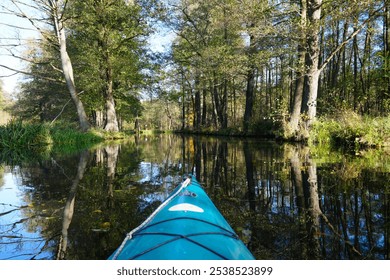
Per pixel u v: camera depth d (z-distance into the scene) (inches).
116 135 798.5
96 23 681.6
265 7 489.4
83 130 669.9
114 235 121.8
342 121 413.1
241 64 657.6
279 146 465.7
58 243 114.1
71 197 179.6
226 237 86.3
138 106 1069.8
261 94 1256.2
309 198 170.4
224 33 906.7
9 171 267.9
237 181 221.3
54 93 1045.8
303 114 486.3
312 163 280.1
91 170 274.5
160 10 735.1
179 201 111.9
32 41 605.9
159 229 86.0
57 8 606.5
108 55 732.0
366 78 805.9
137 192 192.4
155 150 484.4
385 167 245.1
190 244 76.0
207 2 861.8
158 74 891.4
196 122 1331.2
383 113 417.1
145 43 800.9
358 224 130.4
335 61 834.2
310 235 120.3
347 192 178.5
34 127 514.9
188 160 346.6
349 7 408.5
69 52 834.8
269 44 538.9
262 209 153.5
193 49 1000.2
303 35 438.9
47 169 278.5
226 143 589.6
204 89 1106.1
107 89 792.3
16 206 161.5
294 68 475.2
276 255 103.9
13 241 115.8
